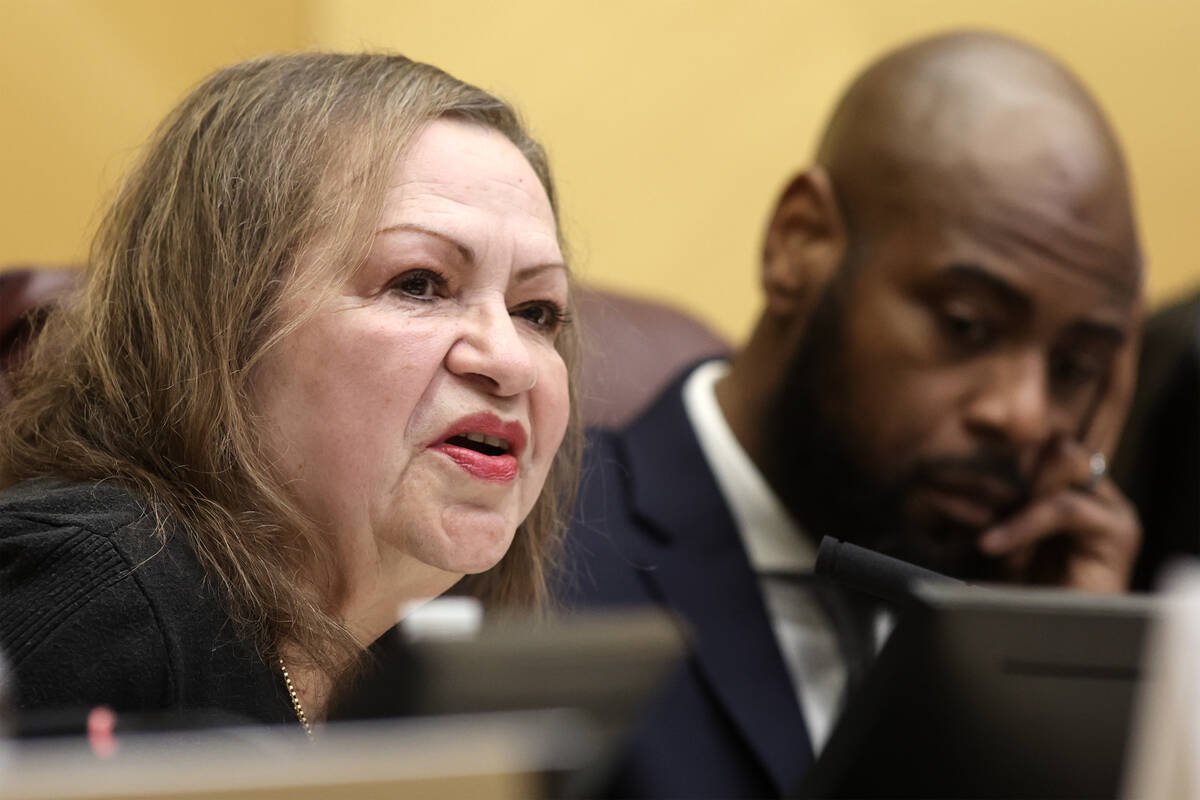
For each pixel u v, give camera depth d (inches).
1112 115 443.8
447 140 170.6
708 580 248.7
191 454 161.5
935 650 104.0
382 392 158.2
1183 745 101.0
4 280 231.5
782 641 251.6
